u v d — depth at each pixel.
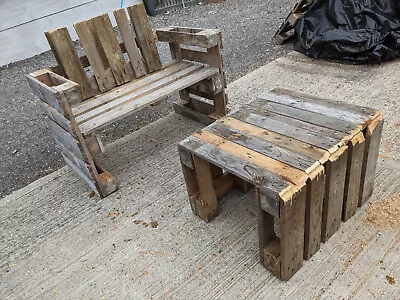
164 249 1.75
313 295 1.44
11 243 1.93
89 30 2.26
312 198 1.38
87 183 2.22
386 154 2.10
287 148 1.48
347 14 3.27
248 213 1.86
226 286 1.53
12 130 3.17
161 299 1.53
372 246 1.59
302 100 1.81
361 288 1.44
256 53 3.81
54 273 1.72
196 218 1.89
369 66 3.12
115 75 2.44
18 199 2.24
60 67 2.24
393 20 3.14
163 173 2.26
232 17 5.20
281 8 5.23
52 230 1.97
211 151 1.56
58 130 2.11
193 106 2.78
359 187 1.70
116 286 1.62
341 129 1.52
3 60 4.83
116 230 1.90
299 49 3.57
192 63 2.59
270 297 1.46
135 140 2.64
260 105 1.84
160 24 5.39
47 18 5.07
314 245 1.57
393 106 2.53
